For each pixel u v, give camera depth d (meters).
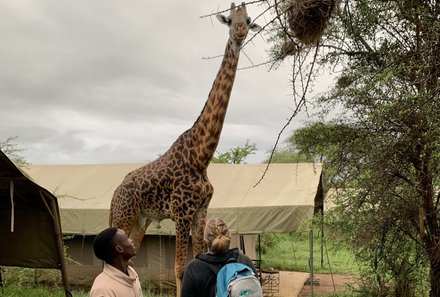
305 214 10.35
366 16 4.89
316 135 7.05
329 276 14.78
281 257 19.03
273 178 12.30
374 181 6.00
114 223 7.22
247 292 3.12
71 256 12.38
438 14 4.15
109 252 3.05
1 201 7.58
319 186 11.76
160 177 6.83
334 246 8.38
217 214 10.81
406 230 6.92
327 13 3.18
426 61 3.98
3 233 7.72
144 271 12.05
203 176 6.78
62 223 11.72
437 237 6.38
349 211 6.98
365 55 5.55
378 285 8.51
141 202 7.00
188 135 6.88
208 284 3.32
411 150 5.61
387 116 5.26
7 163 6.19
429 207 6.30
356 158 6.11
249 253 15.07
